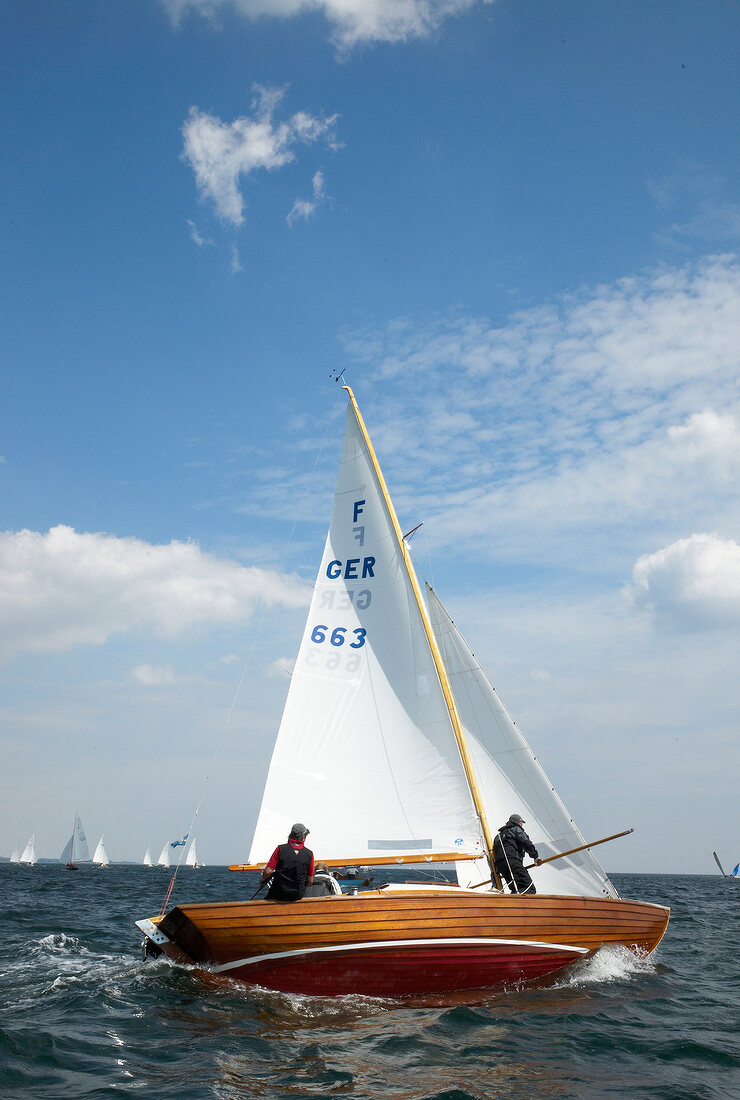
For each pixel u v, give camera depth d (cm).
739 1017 966
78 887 4509
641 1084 699
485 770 1359
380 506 1317
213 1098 630
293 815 1195
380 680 1240
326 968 972
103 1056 732
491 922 1034
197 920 953
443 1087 671
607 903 1170
